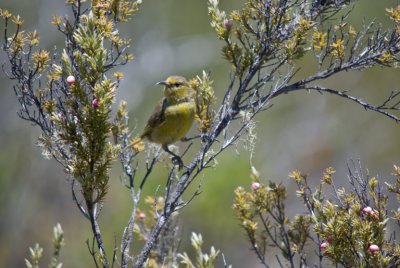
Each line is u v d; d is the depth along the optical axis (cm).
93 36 834
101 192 827
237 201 970
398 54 1018
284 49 933
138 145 972
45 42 2420
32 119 864
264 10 921
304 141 2452
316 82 2484
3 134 2455
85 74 830
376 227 818
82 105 827
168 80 1163
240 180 1814
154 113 1171
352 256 812
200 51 2658
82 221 2289
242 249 1841
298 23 909
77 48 884
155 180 1758
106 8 912
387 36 983
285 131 2458
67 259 2053
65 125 824
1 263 2320
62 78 858
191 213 1806
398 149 2414
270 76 920
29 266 812
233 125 1552
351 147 2447
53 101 856
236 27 956
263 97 923
